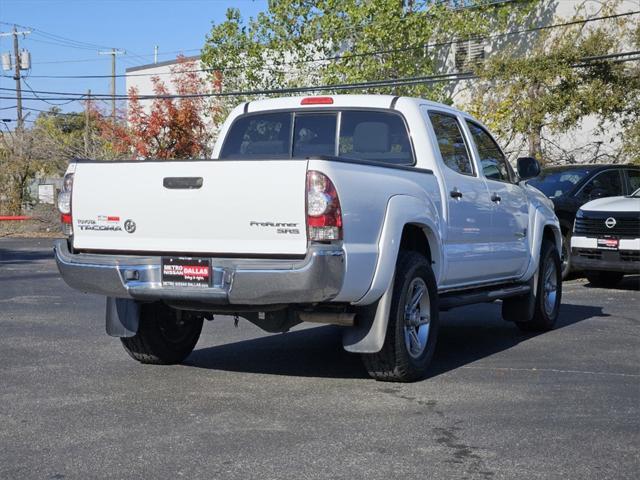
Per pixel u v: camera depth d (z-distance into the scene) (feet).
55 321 33.12
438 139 25.36
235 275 19.49
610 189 50.60
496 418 18.71
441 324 33.04
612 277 46.24
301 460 15.78
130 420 18.54
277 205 19.34
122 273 20.88
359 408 19.54
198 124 105.91
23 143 122.11
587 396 20.77
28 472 15.17
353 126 25.67
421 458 15.92
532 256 29.71
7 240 97.71
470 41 104.53
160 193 20.57
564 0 97.35
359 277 19.80
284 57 106.93
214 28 105.91
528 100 79.36
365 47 97.60
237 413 19.11
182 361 25.03
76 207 21.80
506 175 29.84
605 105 77.00
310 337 29.58
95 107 123.44
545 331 31.14
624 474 15.11
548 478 14.88
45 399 20.42
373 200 20.44
